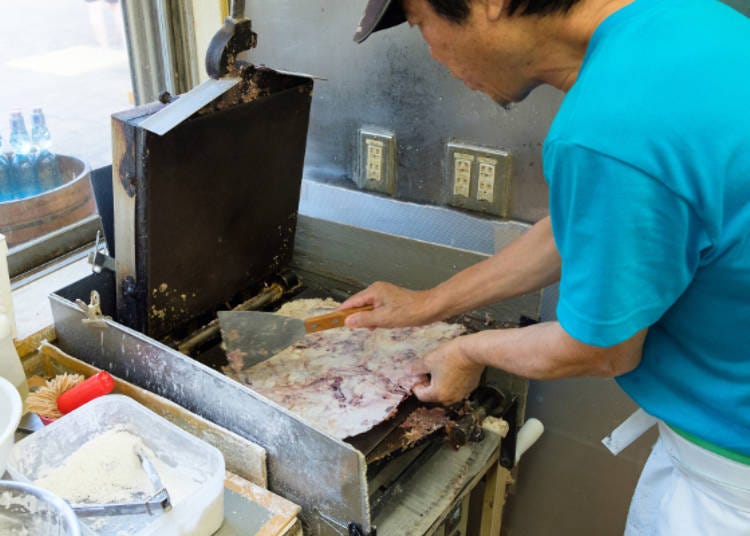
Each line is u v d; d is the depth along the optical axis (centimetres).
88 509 86
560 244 78
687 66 69
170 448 99
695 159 67
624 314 73
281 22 151
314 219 148
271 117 118
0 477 88
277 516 95
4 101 174
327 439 89
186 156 105
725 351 83
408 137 148
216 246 123
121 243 110
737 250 72
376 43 142
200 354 126
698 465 94
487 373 129
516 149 138
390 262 142
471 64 85
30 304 136
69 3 171
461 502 120
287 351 128
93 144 171
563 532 170
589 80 72
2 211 144
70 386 110
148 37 156
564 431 156
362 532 93
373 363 123
